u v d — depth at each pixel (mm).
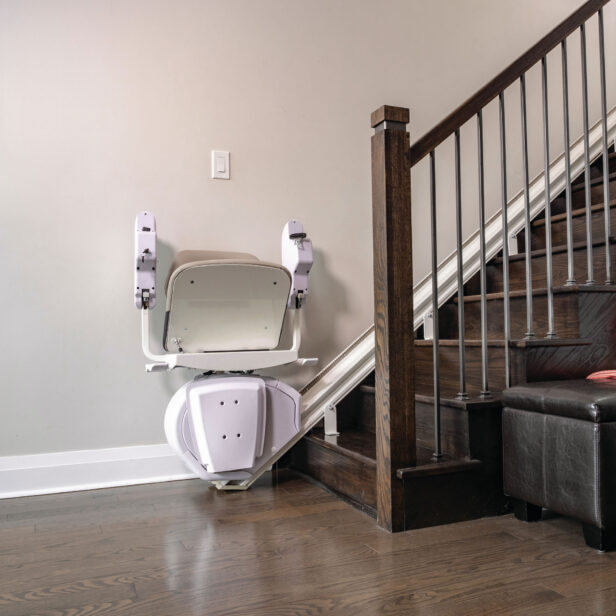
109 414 2150
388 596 1201
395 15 2670
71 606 1186
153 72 2250
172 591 1245
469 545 1470
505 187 1854
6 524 1714
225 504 1889
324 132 2514
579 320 1865
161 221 2232
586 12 1965
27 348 2061
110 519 1748
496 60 2871
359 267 2557
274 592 1230
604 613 1113
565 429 1431
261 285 1924
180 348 1910
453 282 2605
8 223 2051
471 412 1688
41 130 2098
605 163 2025
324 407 2277
